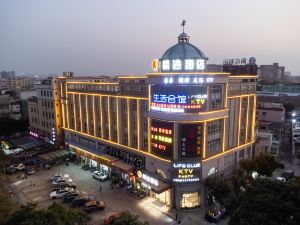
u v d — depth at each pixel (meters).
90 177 65.62
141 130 56.44
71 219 29.00
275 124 98.94
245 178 49.28
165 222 45.31
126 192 56.91
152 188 49.22
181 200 48.84
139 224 30.14
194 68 49.09
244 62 82.75
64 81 81.75
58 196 55.00
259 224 26.86
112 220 44.41
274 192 30.64
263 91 164.38
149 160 54.41
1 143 93.38
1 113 120.06
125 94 59.06
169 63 50.00
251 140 65.94
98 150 70.06
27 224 25.75
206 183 49.53
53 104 84.06
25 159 78.31
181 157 48.41
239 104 59.41
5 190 57.38
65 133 84.12
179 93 46.44
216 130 52.53
